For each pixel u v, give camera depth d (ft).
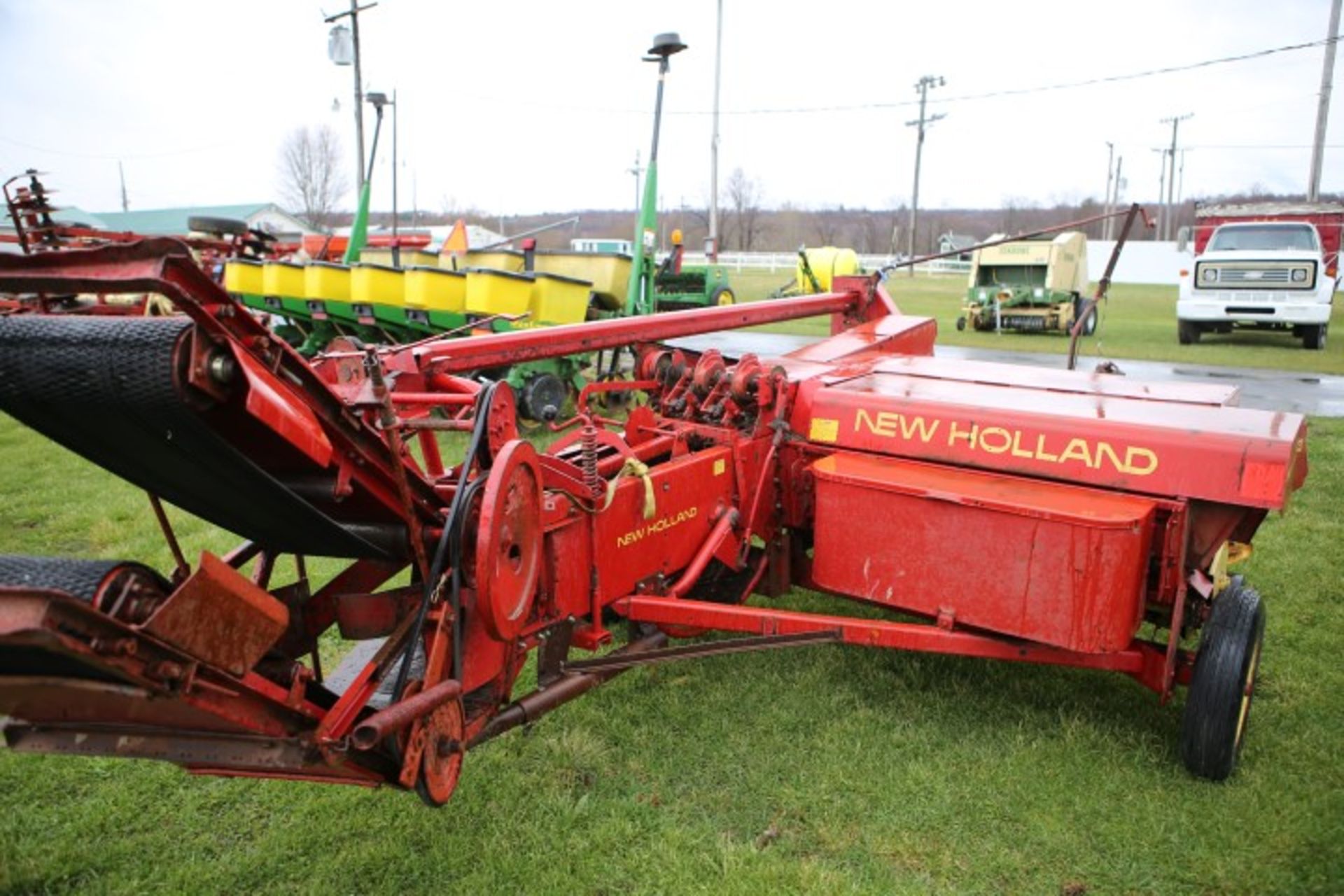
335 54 50.21
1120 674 13.74
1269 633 14.99
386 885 9.38
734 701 12.94
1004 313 61.72
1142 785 11.00
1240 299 50.83
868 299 19.42
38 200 10.11
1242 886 9.34
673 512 12.02
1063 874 9.61
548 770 11.28
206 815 10.62
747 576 14.05
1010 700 12.96
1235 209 61.36
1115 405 12.67
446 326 28.86
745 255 127.75
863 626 11.76
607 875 9.52
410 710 7.45
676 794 10.90
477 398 9.21
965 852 9.91
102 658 5.58
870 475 12.28
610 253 34.60
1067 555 10.68
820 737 12.01
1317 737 12.00
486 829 10.23
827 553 12.49
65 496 23.38
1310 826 10.15
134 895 9.35
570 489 10.07
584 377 30.32
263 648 6.81
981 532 11.22
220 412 6.72
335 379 8.50
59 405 6.42
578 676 10.50
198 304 5.88
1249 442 10.78
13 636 5.22
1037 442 11.93
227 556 9.13
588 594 10.66
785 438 13.70
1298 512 20.89
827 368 15.26
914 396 13.25
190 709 6.53
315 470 7.80
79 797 11.00
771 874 9.41
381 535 8.89
